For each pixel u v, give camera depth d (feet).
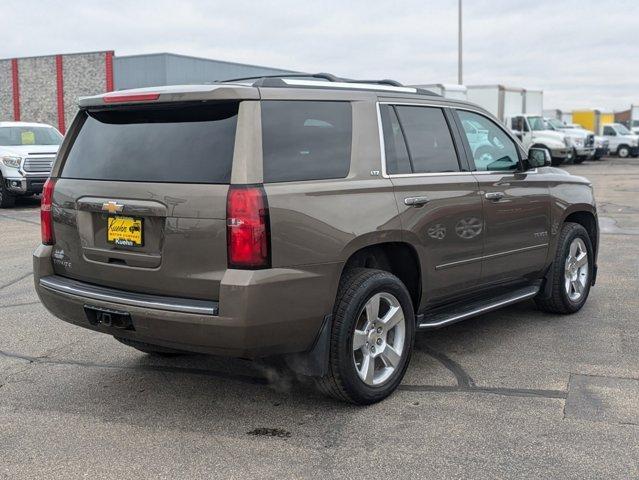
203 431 13.12
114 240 13.39
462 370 16.24
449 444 12.41
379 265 15.49
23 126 56.54
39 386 15.52
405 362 14.85
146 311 12.55
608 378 15.58
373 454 12.09
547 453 12.00
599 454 11.94
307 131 13.29
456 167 16.55
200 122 12.88
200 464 11.81
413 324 14.99
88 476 11.42
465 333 19.20
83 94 114.01
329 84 14.25
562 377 15.69
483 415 13.65
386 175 14.53
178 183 12.56
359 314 13.53
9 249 33.45
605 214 45.80
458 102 17.33
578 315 20.93
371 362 14.05
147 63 107.96
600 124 149.89
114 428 13.29
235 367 16.65
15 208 53.78
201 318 12.09
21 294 24.18
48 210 14.76
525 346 17.97
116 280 13.44
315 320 12.91
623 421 13.28
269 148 12.57
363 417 13.64
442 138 16.43
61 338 19.06
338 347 13.28
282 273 12.28
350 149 13.99
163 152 13.05
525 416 13.56
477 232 16.71
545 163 18.76
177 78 108.99
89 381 15.80
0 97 120.98
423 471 11.45
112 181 13.43
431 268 15.44
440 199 15.52
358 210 13.56
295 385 15.43
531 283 19.97
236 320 11.91
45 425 13.44
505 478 11.18
